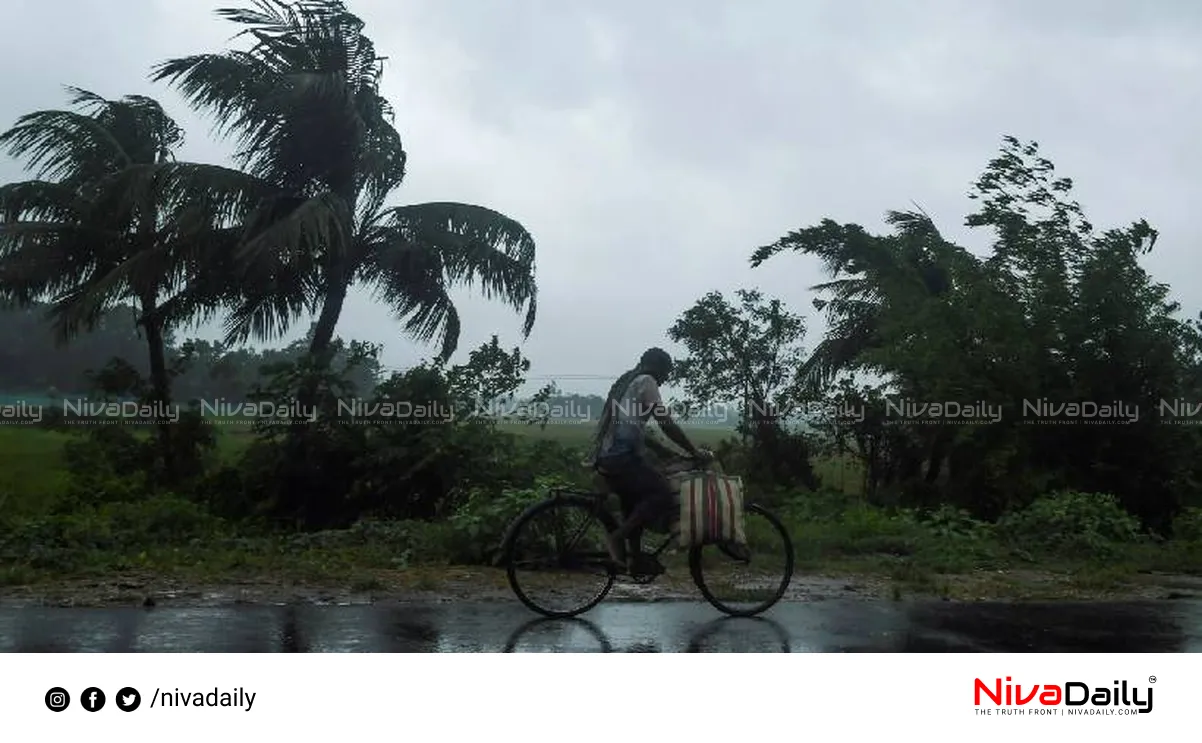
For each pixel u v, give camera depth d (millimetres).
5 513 12141
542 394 13508
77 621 6543
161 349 16578
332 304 15852
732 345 17828
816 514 13578
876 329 15812
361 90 15656
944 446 14953
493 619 6875
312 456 13500
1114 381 13797
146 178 14664
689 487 7109
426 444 12758
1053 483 13641
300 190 15805
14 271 16219
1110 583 8797
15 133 16750
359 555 9172
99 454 15883
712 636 6555
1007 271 14758
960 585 8641
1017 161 14969
